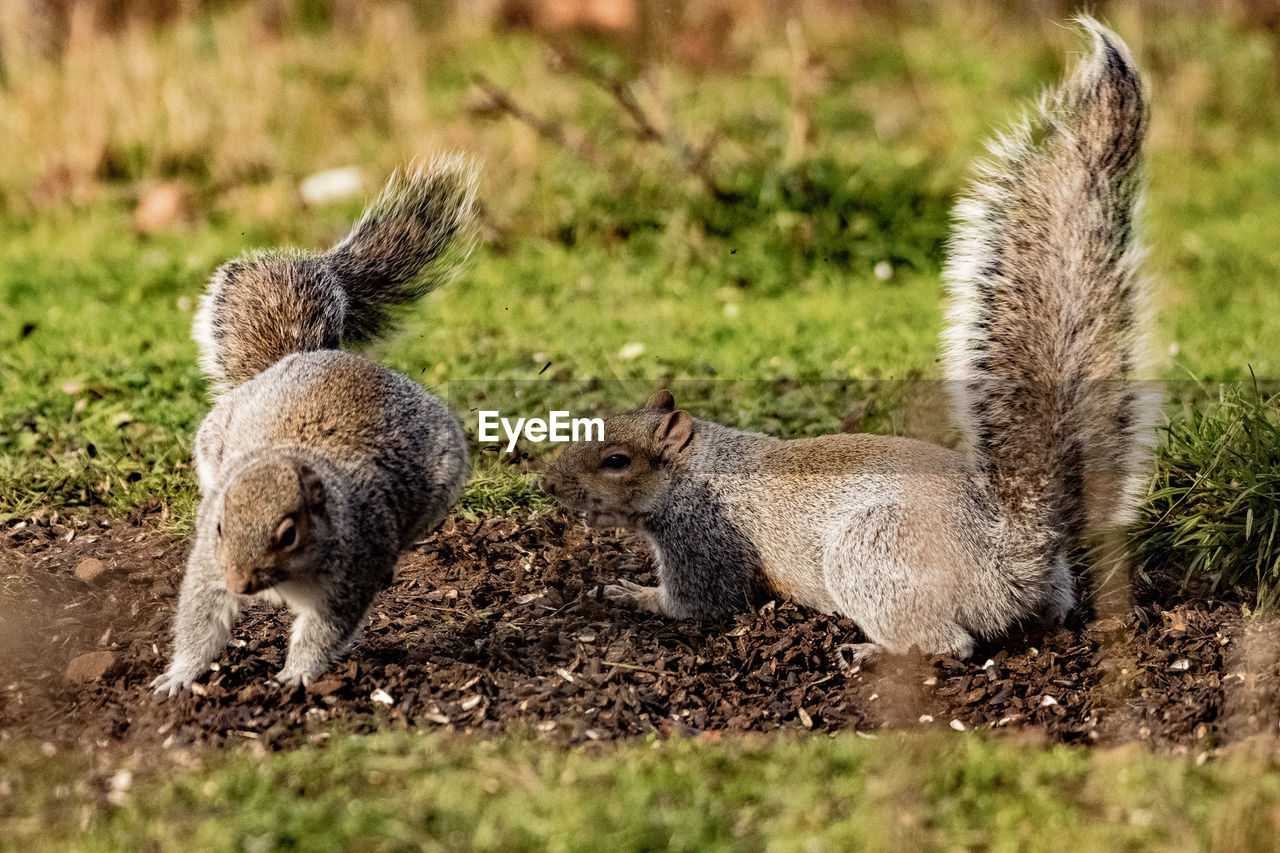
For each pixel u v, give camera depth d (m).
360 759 8.51
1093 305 10.41
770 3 30.59
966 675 10.03
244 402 10.77
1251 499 11.09
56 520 12.59
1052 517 10.18
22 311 18.61
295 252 12.90
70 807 8.07
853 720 9.50
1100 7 28.52
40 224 22.67
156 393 15.23
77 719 9.20
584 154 21.47
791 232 20.19
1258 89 26.81
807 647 10.39
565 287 19.36
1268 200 23.05
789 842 7.70
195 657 9.52
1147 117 10.41
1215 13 29.12
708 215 20.66
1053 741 9.15
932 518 10.23
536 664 10.11
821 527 10.81
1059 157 10.58
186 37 26.61
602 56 26.78
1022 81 26.97
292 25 29.70
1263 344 16.34
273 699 9.37
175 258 20.67
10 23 26.16
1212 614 10.70
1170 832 7.81
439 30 29.59
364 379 10.65
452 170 13.45
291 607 9.71
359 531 9.59
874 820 7.88
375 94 25.67
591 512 11.39
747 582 11.27
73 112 24.16
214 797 8.06
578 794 8.07
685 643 10.59
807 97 22.03
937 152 23.50
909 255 20.03
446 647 10.29
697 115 23.47
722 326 17.70
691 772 8.42
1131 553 11.32
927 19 31.28
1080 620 10.70
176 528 12.34
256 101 24.55
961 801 8.17
